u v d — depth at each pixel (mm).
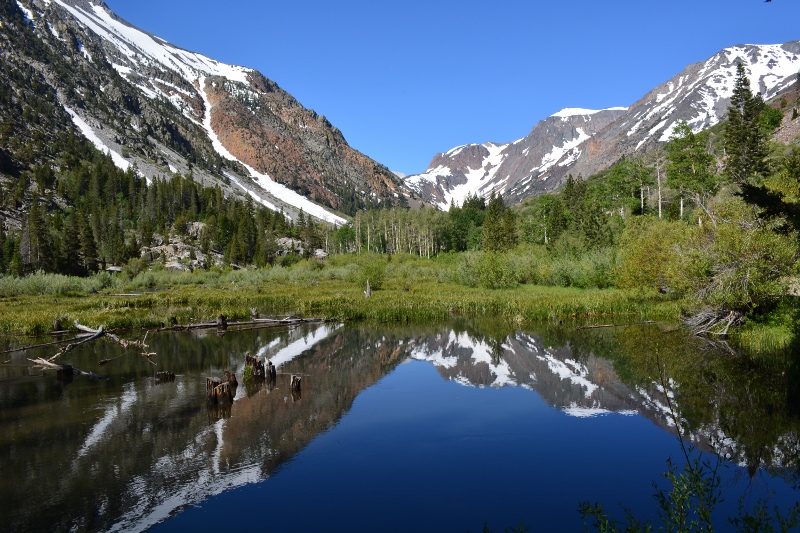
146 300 40500
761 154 56188
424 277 62156
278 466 9852
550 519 7801
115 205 122438
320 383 16391
